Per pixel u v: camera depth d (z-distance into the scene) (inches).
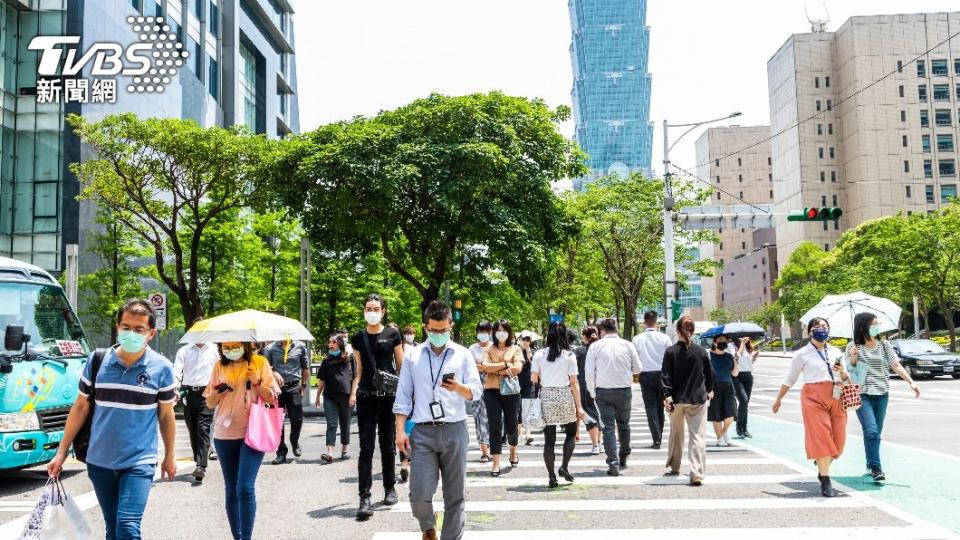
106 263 1134.4
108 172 898.7
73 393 377.4
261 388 231.0
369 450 276.2
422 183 806.5
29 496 332.5
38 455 350.0
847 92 4202.8
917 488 315.9
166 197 1338.6
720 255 6131.9
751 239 6102.4
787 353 2999.5
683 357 339.0
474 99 884.0
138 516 176.9
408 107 903.7
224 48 2039.9
